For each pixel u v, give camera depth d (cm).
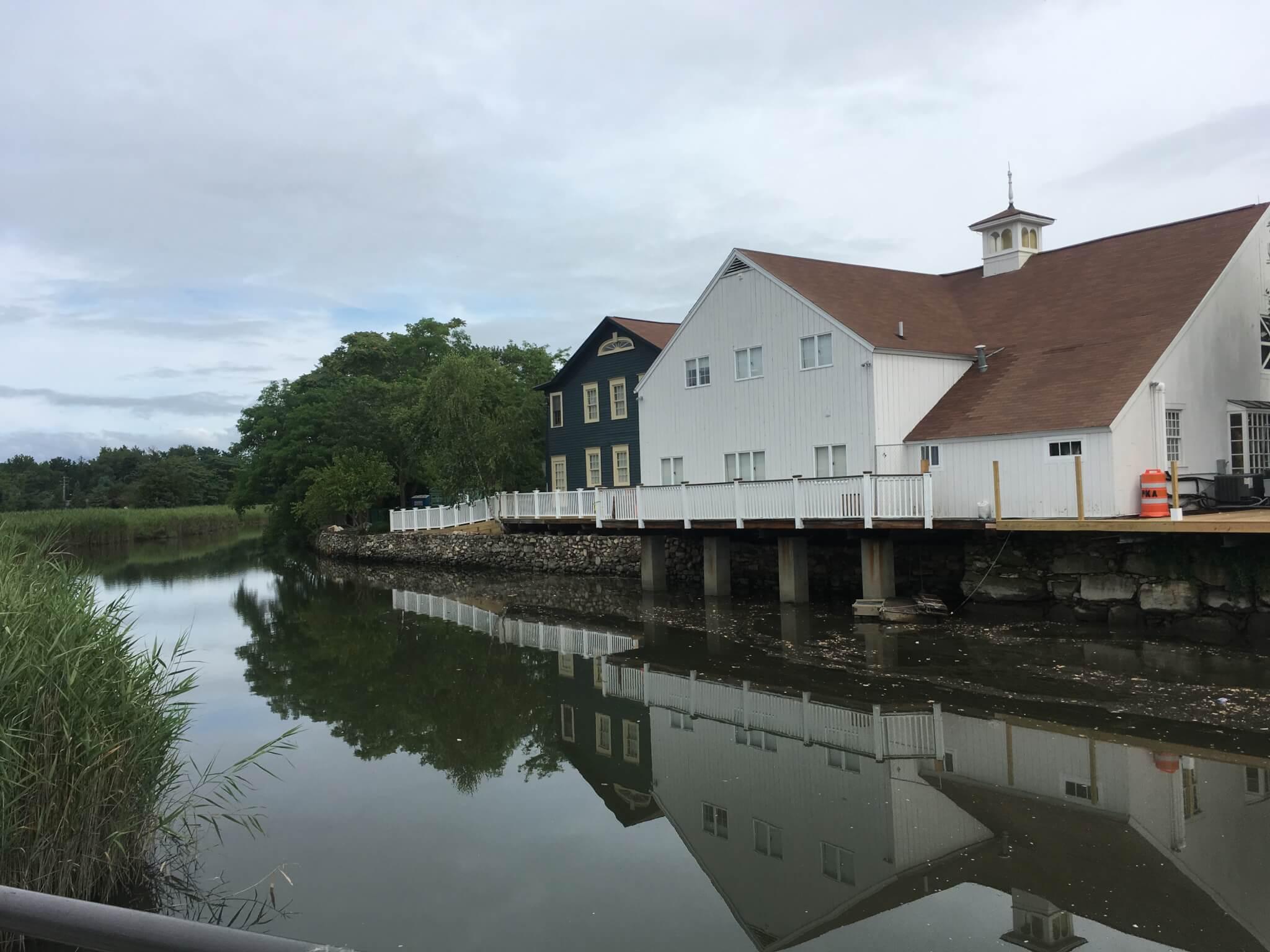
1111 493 1844
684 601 2544
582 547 3388
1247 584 1597
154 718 851
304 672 1802
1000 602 1977
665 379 2939
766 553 2627
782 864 858
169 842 921
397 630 2306
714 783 1088
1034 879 793
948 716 1291
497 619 2434
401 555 4294
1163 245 2412
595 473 3681
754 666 1662
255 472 5800
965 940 694
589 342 3647
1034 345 2347
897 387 2309
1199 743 1113
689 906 780
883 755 1155
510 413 4044
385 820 1000
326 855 901
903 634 1838
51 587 916
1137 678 1397
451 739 1323
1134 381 1914
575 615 2422
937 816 952
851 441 2345
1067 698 1327
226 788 1111
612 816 1003
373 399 5466
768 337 2583
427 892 816
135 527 6856
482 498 4009
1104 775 1033
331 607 2783
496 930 741
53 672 764
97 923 171
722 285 2731
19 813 729
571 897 803
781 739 1250
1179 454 2016
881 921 733
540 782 1124
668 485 2603
